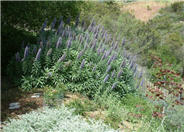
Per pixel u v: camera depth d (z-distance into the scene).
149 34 11.26
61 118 4.74
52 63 7.14
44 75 6.92
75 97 6.50
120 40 10.34
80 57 7.13
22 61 7.02
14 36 8.35
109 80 7.04
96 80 6.95
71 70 7.04
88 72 6.92
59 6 10.20
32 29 9.30
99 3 13.68
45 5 9.67
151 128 5.41
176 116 5.79
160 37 11.37
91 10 12.36
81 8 11.69
